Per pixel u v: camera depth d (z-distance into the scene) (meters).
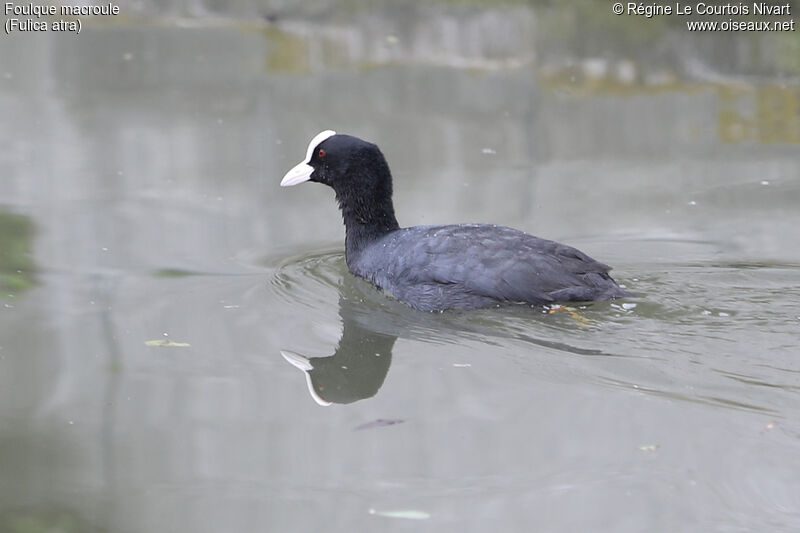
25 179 16.84
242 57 24.88
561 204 16.20
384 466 8.84
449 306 11.97
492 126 20.36
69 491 8.45
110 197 16.23
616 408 9.56
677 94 22.47
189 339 11.36
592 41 25.38
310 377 10.53
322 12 27.73
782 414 9.26
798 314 11.51
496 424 9.45
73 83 22.69
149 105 21.31
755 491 8.22
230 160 18.11
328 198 16.88
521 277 11.73
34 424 9.48
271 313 12.15
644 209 16.00
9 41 25.78
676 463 8.66
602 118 20.91
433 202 16.28
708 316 11.45
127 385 10.26
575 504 8.18
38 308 12.08
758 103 21.77
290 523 7.97
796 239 14.43
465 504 8.21
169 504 8.20
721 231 14.82
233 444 9.20
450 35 26.08
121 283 12.93
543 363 10.52
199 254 14.09
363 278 13.30
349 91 22.48
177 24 27.73
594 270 11.99
